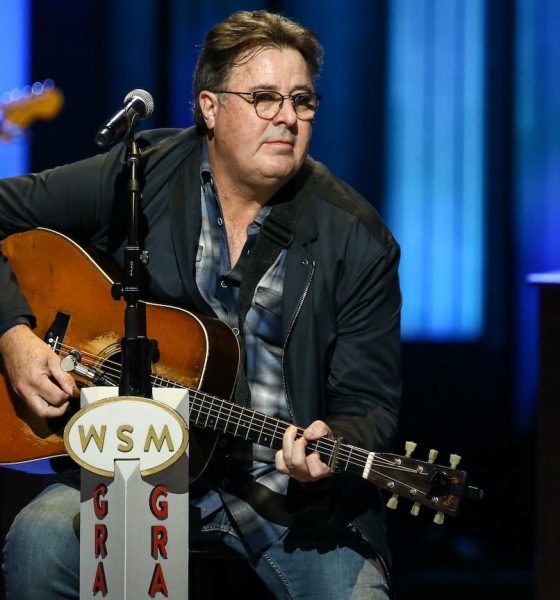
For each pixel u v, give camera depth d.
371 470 8.72
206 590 10.08
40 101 16.58
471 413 20.62
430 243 20.41
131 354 8.16
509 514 19.97
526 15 19.81
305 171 9.76
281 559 9.15
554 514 11.78
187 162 9.66
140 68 19.22
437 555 17.38
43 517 8.91
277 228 9.40
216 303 9.49
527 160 20.08
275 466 9.24
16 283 9.70
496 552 18.06
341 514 9.20
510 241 20.28
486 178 20.19
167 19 19.17
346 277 9.42
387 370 9.52
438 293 20.50
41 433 9.50
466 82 20.03
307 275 9.32
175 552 7.96
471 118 20.08
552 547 11.79
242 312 9.37
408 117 20.09
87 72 19.11
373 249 9.41
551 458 11.77
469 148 20.16
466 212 20.31
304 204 9.52
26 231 9.91
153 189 9.62
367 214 9.59
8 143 19.02
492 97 20.02
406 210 20.34
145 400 7.86
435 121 20.09
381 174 20.17
